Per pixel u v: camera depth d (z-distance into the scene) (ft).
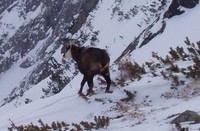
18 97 238.27
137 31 182.39
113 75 70.28
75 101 62.95
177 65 63.77
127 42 183.62
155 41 134.62
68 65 208.85
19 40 443.32
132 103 57.93
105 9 249.14
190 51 66.39
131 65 68.44
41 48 395.75
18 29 458.09
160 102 55.67
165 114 47.16
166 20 144.15
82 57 62.49
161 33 138.92
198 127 37.32
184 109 46.19
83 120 57.88
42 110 64.39
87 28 243.81
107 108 58.85
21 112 69.21
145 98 57.88
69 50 63.26
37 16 445.78
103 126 50.31
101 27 228.43
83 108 60.39
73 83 156.15
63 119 59.36
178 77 58.70
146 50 131.13
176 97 55.11
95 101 61.11
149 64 68.64
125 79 67.67
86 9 269.44
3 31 470.80
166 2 176.24
